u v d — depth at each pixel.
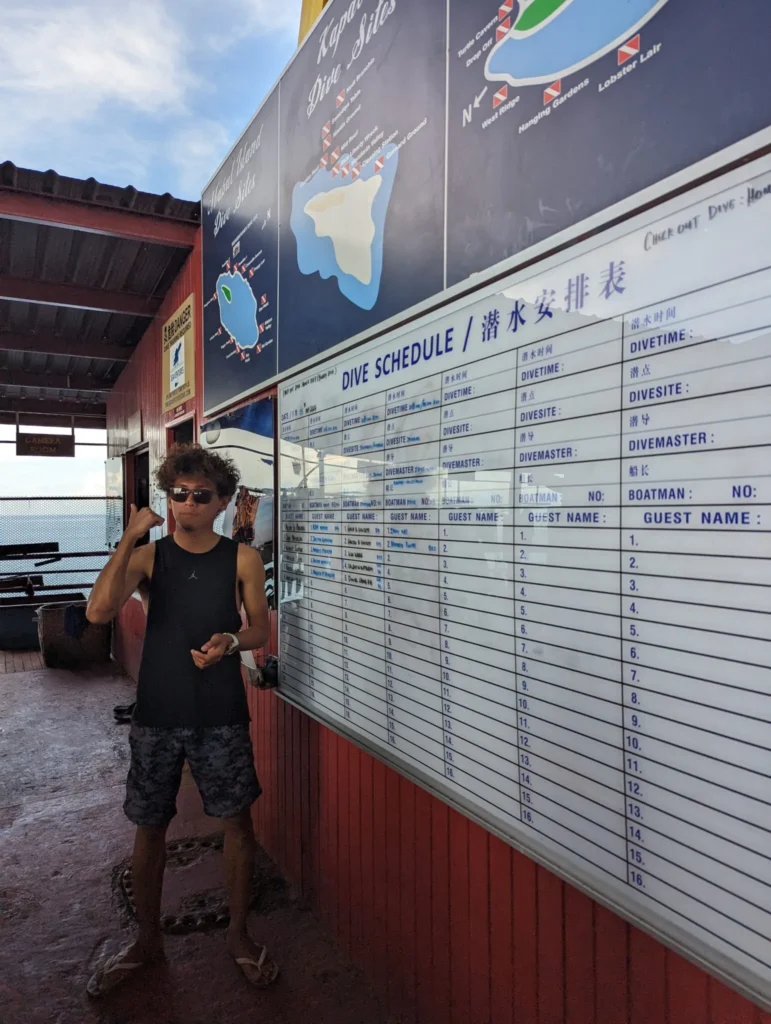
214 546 2.07
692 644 0.96
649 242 1.02
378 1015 1.85
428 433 1.55
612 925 1.16
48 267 4.24
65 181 3.29
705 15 0.93
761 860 0.88
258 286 2.61
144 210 3.48
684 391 0.96
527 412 1.25
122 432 6.67
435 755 1.54
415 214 1.61
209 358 3.28
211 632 1.99
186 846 2.87
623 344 1.06
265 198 2.54
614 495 1.08
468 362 1.42
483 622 1.37
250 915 2.31
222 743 1.99
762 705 0.88
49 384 7.21
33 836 3.00
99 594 1.85
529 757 1.27
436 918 1.64
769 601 0.86
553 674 1.20
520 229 1.28
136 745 2.01
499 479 1.32
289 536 2.28
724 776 0.92
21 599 7.91
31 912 2.41
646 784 1.04
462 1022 1.55
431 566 1.54
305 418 2.16
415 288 1.61
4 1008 1.92
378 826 1.87
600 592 1.11
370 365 1.79
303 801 2.34
